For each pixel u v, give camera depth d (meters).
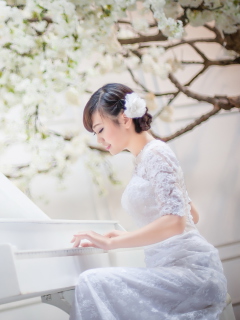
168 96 4.00
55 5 2.80
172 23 3.02
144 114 2.05
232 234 3.92
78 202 3.69
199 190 3.93
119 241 1.83
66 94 3.08
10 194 2.29
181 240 1.93
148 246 1.99
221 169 4.00
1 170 3.29
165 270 1.84
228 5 3.19
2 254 1.47
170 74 3.53
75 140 3.33
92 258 1.98
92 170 3.46
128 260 2.41
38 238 1.86
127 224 3.75
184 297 1.80
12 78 2.86
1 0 2.75
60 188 3.37
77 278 1.81
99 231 2.43
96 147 3.48
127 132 2.04
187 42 3.62
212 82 4.13
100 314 1.67
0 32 2.79
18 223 1.78
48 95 2.98
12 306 3.30
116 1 2.93
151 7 3.07
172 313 1.78
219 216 3.93
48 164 3.22
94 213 3.70
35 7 2.79
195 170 3.95
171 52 4.09
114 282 1.74
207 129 4.04
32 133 3.14
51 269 1.65
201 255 1.91
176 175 1.89
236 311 3.82
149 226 1.82
